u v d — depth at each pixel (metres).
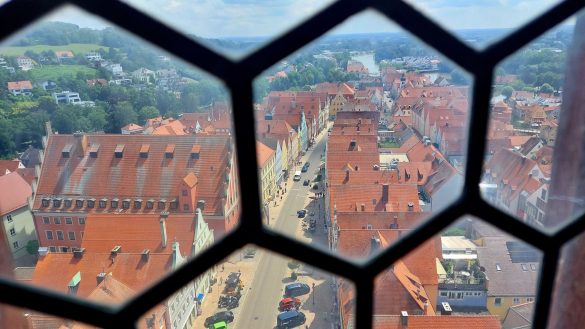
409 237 0.96
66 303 0.85
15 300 0.84
